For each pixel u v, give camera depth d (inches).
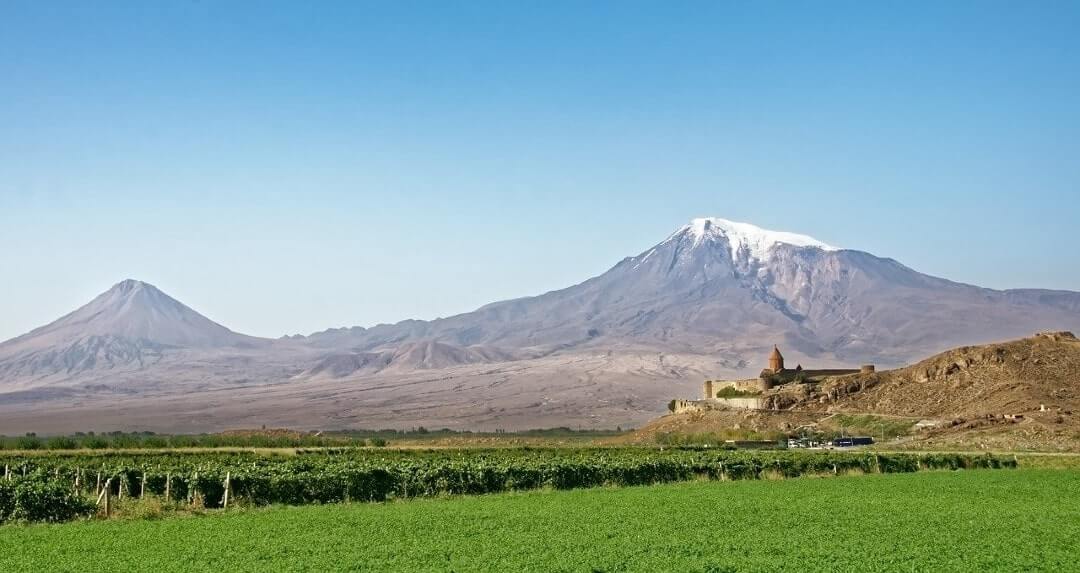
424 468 2701.8
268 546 1660.9
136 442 5044.3
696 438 5634.8
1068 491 2664.9
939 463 3624.5
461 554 1601.9
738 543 1716.3
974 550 1664.6
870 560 1567.4
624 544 1697.8
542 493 2635.3
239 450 4468.5
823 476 3280.0
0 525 1902.1
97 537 1744.6
